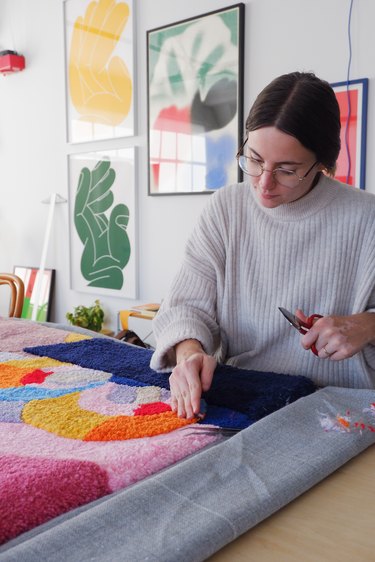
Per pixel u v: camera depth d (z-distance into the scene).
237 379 0.96
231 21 2.46
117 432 0.75
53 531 0.50
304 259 1.04
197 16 2.58
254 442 0.69
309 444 0.70
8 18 3.67
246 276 1.10
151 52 2.79
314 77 0.88
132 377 1.00
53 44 3.39
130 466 0.65
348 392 0.89
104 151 3.12
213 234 1.12
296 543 0.53
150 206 2.94
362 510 0.59
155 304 2.86
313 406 0.81
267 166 0.87
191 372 0.87
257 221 1.07
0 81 3.80
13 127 3.77
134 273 3.03
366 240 1.00
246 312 1.11
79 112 3.23
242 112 2.48
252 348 1.13
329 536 0.54
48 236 3.36
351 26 2.12
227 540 0.52
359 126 2.13
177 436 0.74
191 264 1.15
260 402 0.84
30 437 0.73
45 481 0.59
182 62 2.66
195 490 0.58
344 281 1.02
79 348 1.20
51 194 3.55
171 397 0.86
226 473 0.62
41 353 1.16
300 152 0.84
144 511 0.54
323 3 2.19
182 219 2.80
